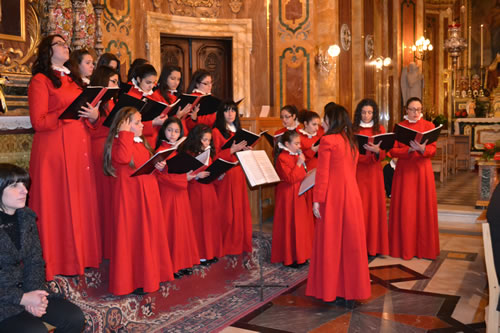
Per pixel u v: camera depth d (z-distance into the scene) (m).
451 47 14.16
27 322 2.50
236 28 8.34
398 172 5.26
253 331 3.45
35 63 3.50
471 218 6.96
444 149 11.13
